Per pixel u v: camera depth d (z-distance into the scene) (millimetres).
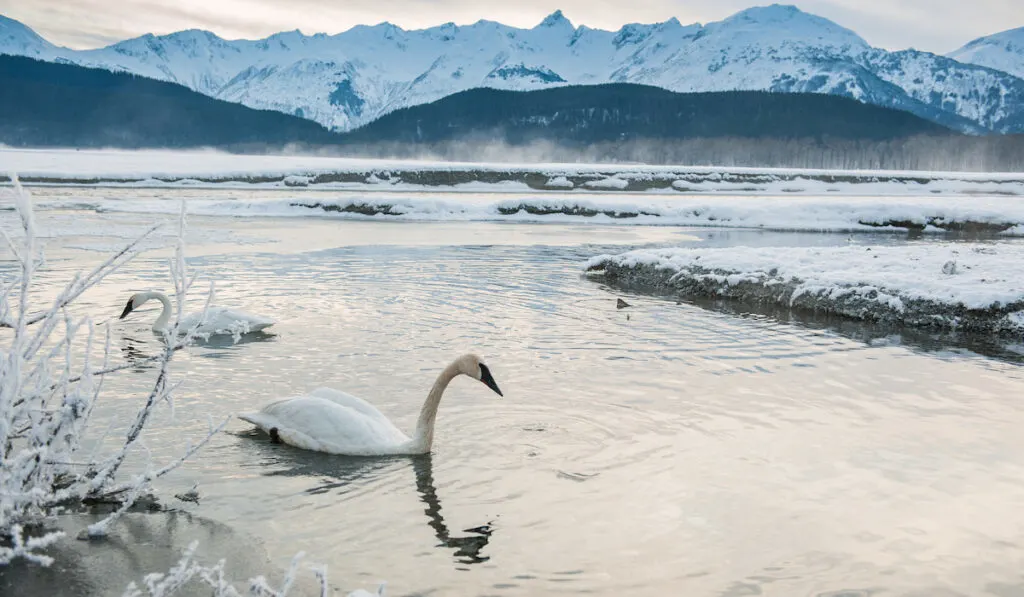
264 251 22891
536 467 6906
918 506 6254
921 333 12977
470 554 5375
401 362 10320
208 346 10922
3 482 5145
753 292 15969
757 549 5516
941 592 5000
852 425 8188
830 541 5648
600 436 7707
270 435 7434
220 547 5383
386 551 5398
